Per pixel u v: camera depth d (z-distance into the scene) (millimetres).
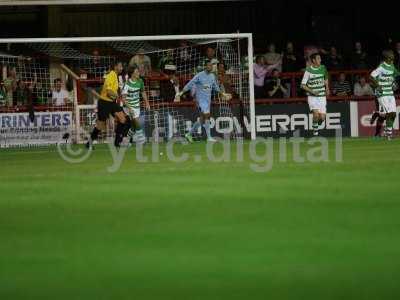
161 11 75875
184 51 70188
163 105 65938
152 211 27078
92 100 65750
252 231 23438
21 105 64188
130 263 20000
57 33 74000
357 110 67500
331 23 77188
